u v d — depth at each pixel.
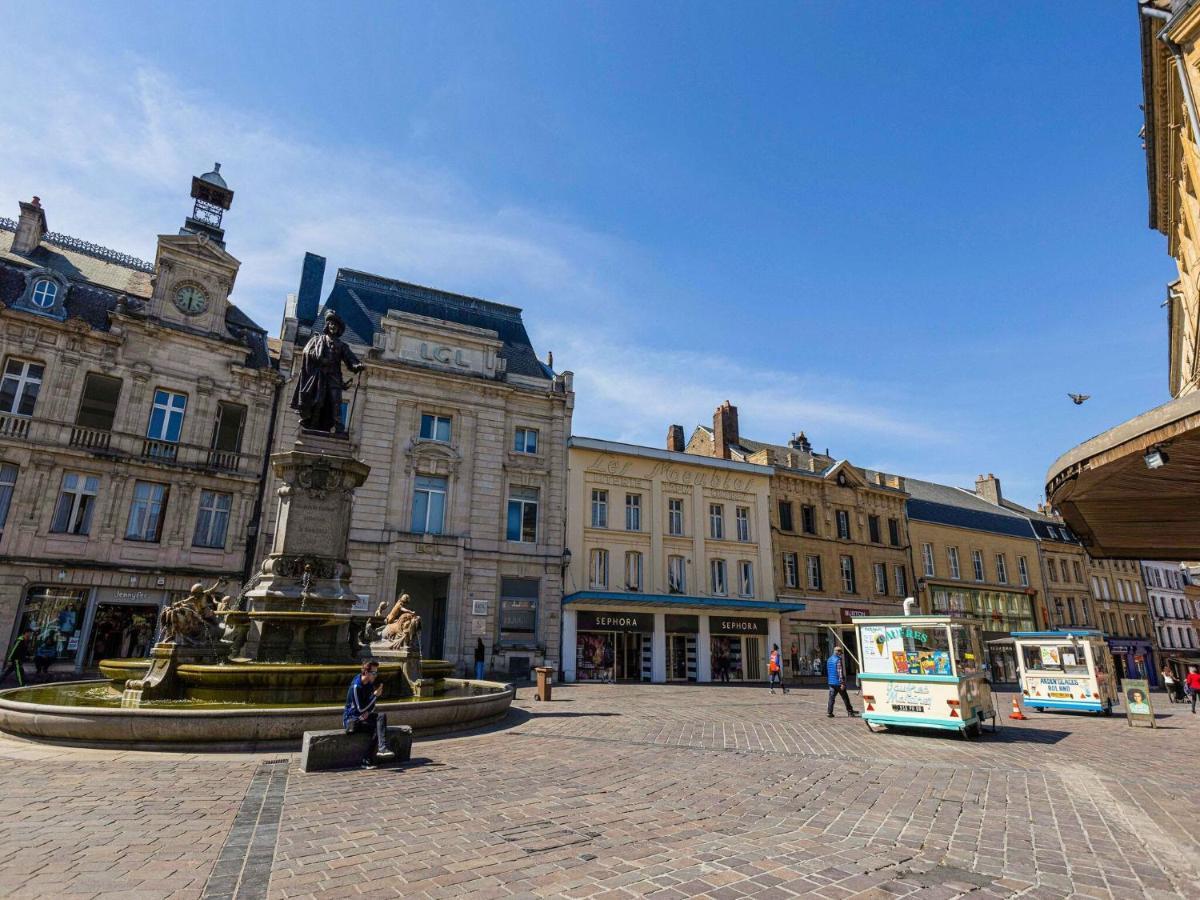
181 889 4.46
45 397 23.73
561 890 4.58
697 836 5.92
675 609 32.16
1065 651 20.69
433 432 30.64
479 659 25.98
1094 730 15.57
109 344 25.11
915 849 5.68
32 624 22.23
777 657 25.94
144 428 25.33
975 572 45.16
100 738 9.17
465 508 29.92
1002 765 10.07
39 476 23.09
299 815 6.25
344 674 11.48
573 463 32.94
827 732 13.65
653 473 34.72
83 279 26.14
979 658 14.75
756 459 38.94
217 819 6.06
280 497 14.45
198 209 32.31
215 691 10.95
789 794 7.71
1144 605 55.66
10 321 23.55
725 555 35.41
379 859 5.12
